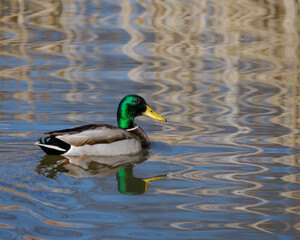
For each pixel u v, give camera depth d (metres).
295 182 10.92
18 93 16.69
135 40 21.67
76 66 19.28
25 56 20.11
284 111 15.55
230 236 8.73
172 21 23.03
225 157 12.47
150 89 17.25
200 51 20.72
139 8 24.48
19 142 13.11
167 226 9.01
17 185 10.57
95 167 12.01
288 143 13.27
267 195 10.34
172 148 13.21
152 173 11.62
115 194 10.31
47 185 10.64
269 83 17.91
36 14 23.80
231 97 16.73
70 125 14.29
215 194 10.38
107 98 16.39
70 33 22.30
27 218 9.09
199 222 9.20
